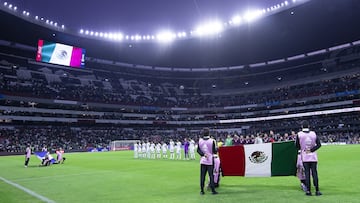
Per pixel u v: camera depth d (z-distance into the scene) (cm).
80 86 7375
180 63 8762
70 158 3500
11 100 5862
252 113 7819
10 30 6147
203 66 9006
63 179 1498
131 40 7288
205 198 890
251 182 1192
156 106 8000
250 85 8862
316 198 830
